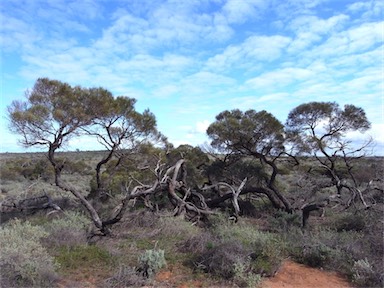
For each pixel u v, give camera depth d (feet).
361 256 26.17
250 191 50.52
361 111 54.49
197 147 60.23
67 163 64.59
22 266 20.26
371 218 36.09
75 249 26.89
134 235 32.68
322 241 28.84
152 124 46.37
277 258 24.68
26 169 69.21
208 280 22.56
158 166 42.75
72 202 48.24
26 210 43.70
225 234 29.12
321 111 54.60
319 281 23.54
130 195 34.22
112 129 43.32
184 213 41.04
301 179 54.44
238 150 54.44
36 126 32.96
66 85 35.24
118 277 21.47
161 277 22.88
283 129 54.29
